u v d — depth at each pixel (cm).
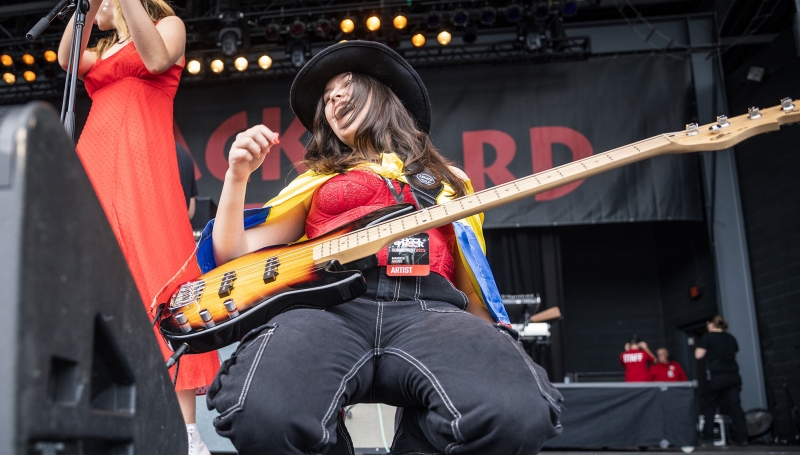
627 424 516
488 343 119
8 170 57
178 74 210
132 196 184
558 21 839
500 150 823
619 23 920
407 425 133
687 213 808
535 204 814
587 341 1181
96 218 68
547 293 995
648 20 912
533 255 1011
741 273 910
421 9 829
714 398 746
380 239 133
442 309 135
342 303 132
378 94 171
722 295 907
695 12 935
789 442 800
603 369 1167
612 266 1209
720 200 930
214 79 841
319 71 174
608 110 828
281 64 852
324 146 174
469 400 110
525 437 109
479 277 150
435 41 874
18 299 55
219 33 789
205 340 133
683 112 827
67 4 184
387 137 166
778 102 824
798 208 802
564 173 135
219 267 146
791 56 796
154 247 183
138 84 197
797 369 808
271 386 111
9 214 56
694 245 1034
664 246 1159
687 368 1091
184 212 197
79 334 63
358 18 797
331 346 122
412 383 120
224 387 116
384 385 128
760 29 844
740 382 740
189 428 180
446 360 117
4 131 58
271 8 852
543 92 837
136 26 188
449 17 796
